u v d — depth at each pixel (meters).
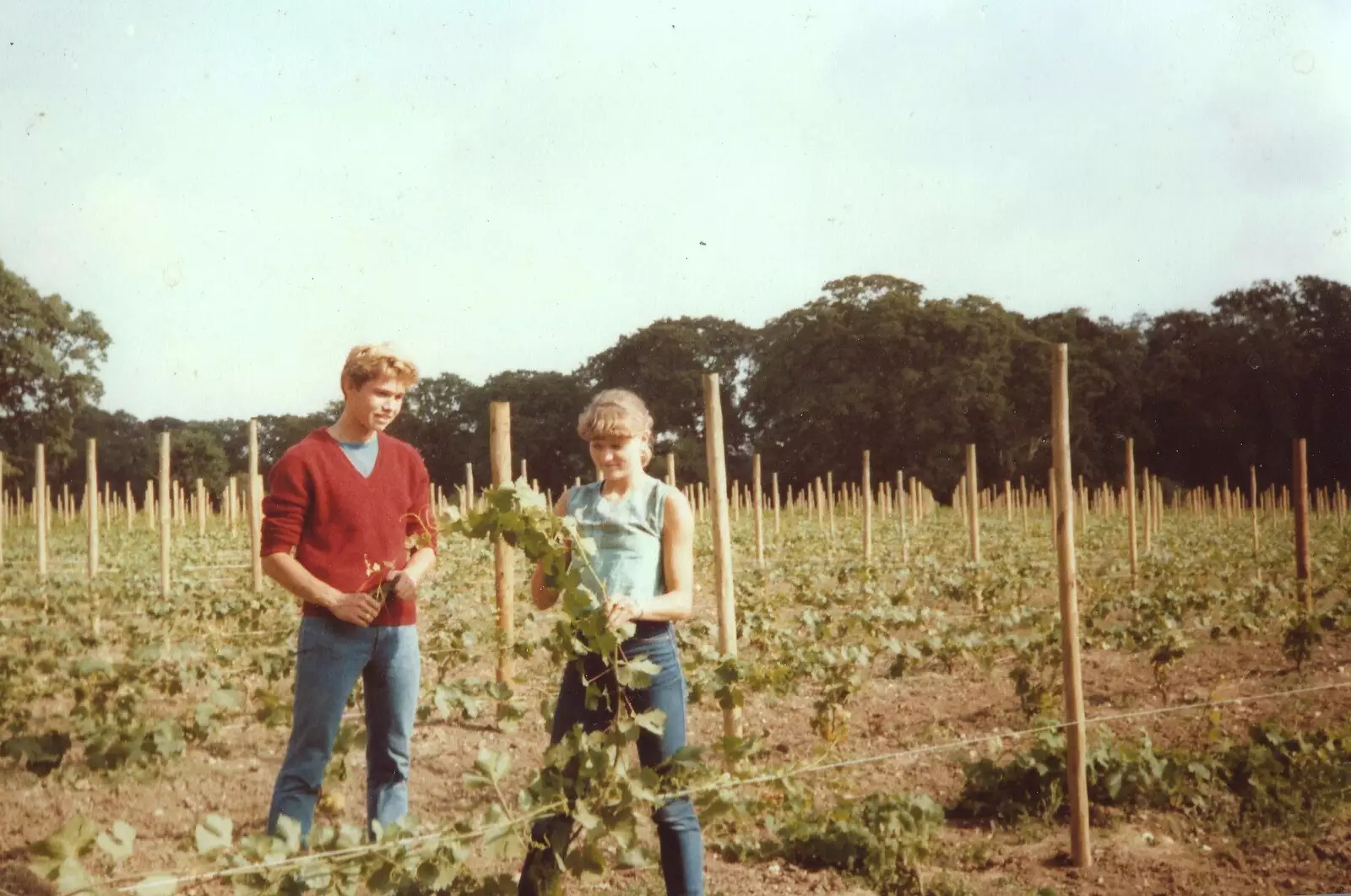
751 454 66.62
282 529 3.90
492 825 3.22
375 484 4.07
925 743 6.80
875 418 56.00
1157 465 61.47
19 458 47.97
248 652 8.02
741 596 12.46
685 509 3.54
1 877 4.27
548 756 3.32
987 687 8.59
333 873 3.06
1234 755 5.50
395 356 4.07
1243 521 33.56
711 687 6.12
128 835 2.76
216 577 14.85
